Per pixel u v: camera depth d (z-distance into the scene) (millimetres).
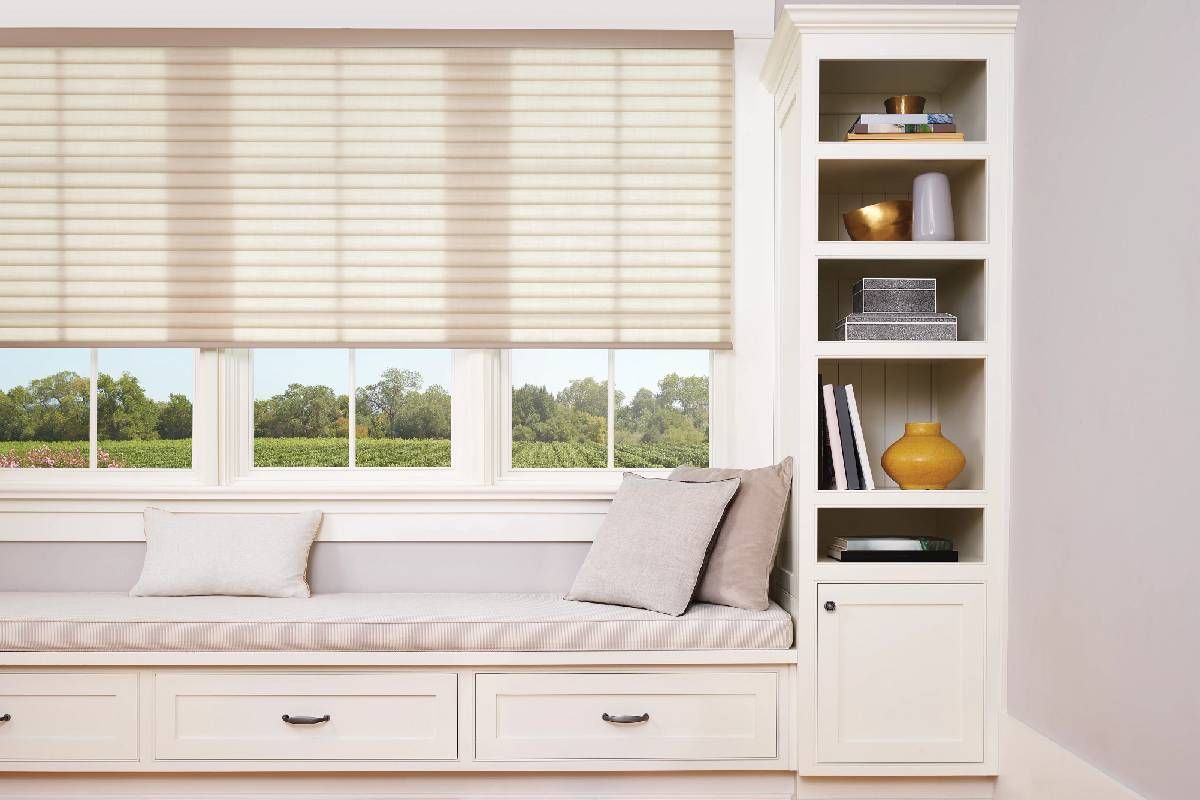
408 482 3152
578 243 3068
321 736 2539
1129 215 1983
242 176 3059
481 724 2543
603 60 3088
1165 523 1844
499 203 3068
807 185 2629
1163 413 1852
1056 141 2326
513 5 3137
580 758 2543
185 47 3059
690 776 2594
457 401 3168
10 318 3045
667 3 3146
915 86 2967
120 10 3086
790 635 2561
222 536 2893
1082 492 2172
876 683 2562
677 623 2545
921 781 2592
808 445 2611
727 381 3102
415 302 3055
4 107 3057
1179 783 1794
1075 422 2209
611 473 3188
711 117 3092
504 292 3061
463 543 3059
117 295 3041
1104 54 2092
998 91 2604
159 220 3051
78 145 3051
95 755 2523
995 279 2604
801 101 2635
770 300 3088
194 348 3061
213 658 2516
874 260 2715
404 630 2535
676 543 2641
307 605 2721
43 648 2523
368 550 3049
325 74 3068
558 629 2539
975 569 2574
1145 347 1917
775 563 2971
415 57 3074
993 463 2592
